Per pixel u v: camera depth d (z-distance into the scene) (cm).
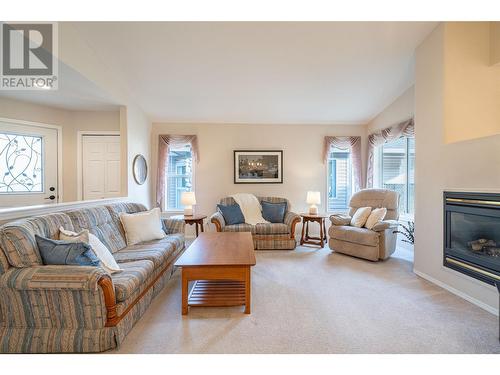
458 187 242
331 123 519
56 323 166
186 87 379
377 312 214
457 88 256
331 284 274
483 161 217
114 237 279
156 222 323
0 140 358
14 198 370
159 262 249
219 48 294
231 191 513
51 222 206
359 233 359
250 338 179
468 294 233
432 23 260
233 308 223
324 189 521
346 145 520
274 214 459
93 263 182
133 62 318
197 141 506
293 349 167
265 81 365
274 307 223
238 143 513
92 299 164
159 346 171
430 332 185
